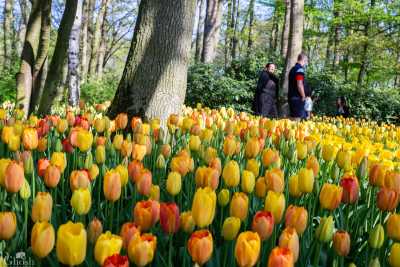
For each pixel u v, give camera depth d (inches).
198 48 1084.5
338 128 311.9
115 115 233.8
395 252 77.7
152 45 228.1
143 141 146.1
